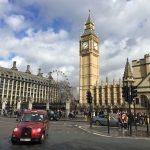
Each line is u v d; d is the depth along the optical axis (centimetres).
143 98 4903
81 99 11856
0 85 11944
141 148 1293
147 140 1677
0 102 8788
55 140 1551
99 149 1236
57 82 8925
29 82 13588
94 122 3297
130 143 1495
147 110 4712
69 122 4022
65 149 1214
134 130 2466
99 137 1809
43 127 1430
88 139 1658
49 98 12850
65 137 1741
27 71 14462
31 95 13562
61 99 8475
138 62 5791
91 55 12056
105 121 3152
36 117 1530
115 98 11144
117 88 11231
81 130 2405
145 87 4916
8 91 12300
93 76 12006
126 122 2661
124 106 6062
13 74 12825
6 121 3703
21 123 1424
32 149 1188
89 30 12538
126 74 5441
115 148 1275
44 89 14475
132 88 2173
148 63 5531
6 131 2094
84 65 12238
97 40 12788
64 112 5797
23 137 1320
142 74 5641
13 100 12444
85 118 5203
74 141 1524
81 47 12500
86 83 11931
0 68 12525
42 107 6619
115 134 2048
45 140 1535
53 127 2730
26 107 7325
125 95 2186
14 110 6812
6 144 1331
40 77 14925
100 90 11719
